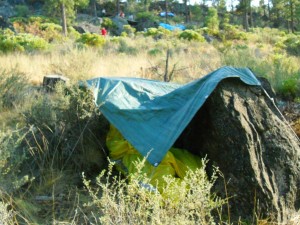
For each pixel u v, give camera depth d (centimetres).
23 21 3825
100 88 471
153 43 2177
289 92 816
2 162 349
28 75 912
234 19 5875
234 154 357
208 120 386
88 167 432
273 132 375
